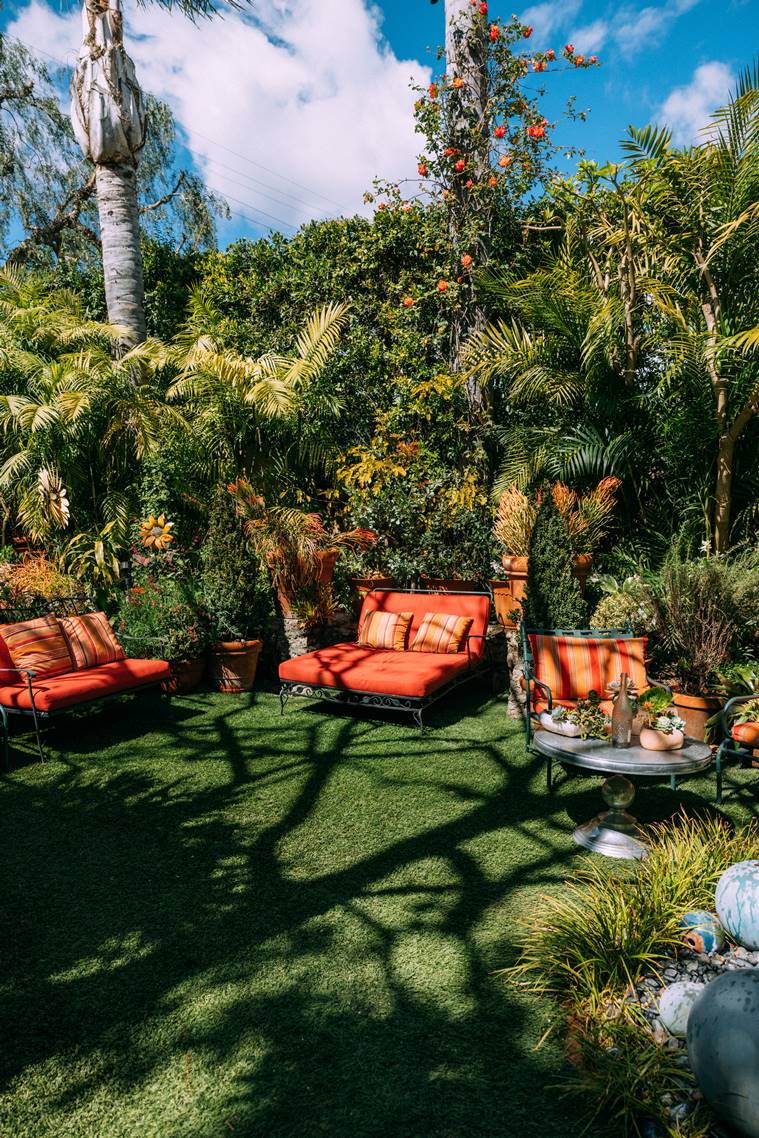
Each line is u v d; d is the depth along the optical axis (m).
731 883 2.59
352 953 2.79
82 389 8.10
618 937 2.58
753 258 6.48
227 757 4.96
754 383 6.27
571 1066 2.19
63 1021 2.45
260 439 8.46
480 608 6.27
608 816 3.70
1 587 7.41
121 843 3.75
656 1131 1.94
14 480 8.62
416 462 8.44
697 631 5.19
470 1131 1.96
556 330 7.75
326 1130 1.97
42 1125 2.03
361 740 5.26
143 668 5.74
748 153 6.25
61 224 16.62
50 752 5.12
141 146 8.61
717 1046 1.88
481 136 8.87
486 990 2.56
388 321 9.54
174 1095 2.12
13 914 3.10
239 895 3.23
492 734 5.33
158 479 8.04
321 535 7.11
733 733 4.11
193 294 10.75
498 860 3.50
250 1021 2.42
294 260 10.12
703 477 6.88
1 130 15.77
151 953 2.81
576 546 6.60
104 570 7.82
